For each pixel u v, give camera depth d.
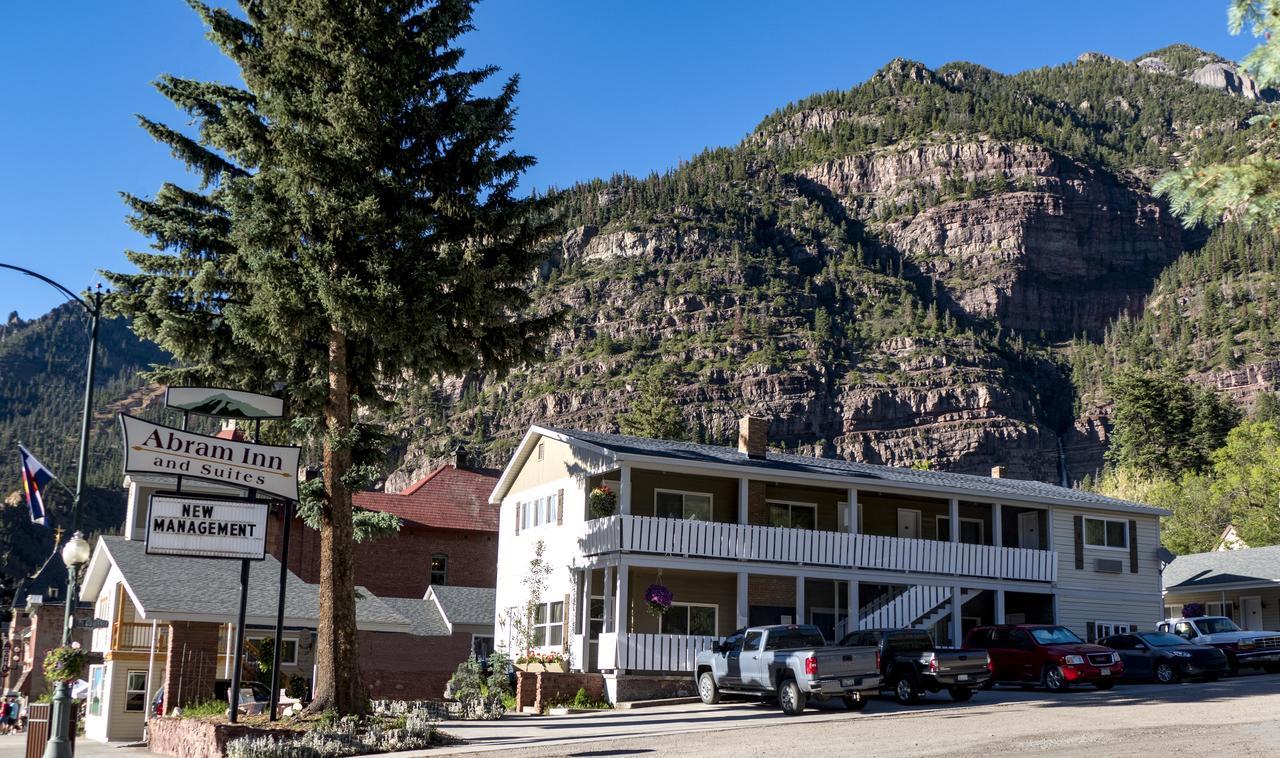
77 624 33.16
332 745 21.61
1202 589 49.78
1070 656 30.86
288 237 26.12
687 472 37.72
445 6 27.80
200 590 34.31
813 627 29.22
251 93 28.06
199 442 23.61
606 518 36.34
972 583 40.81
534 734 24.47
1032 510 44.38
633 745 20.70
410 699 39.56
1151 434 159.25
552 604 39.72
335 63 26.23
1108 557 44.44
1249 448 95.62
